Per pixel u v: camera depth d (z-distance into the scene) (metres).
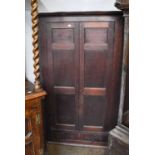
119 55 1.95
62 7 1.96
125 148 1.52
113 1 1.88
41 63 2.08
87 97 2.11
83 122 2.18
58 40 2.01
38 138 1.57
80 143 2.22
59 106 2.17
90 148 2.18
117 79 2.01
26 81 1.89
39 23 1.99
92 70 2.03
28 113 1.45
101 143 2.19
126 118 1.62
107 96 2.07
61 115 2.19
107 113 2.11
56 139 2.24
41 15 1.96
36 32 1.51
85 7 1.93
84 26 1.93
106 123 2.14
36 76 1.55
